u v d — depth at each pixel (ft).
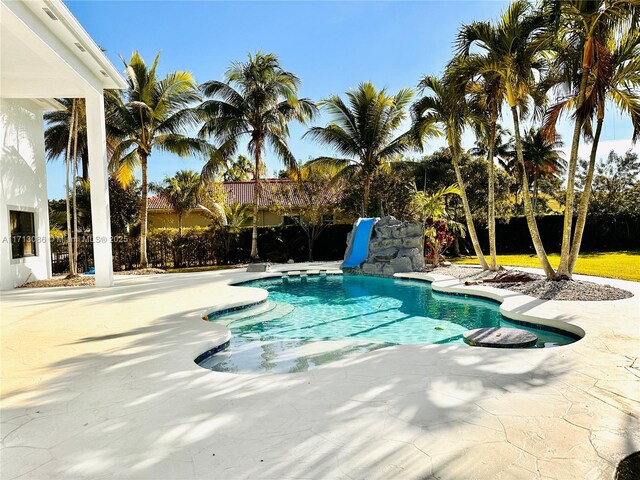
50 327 20.75
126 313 24.18
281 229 67.05
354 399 10.98
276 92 55.42
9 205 40.09
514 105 30.76
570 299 24.68
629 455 8.11
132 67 51.19
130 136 53.78
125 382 12.64
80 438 9.16
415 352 15.24
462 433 9.05
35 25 26.81
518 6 28.25
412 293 34.96
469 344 18.13
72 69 32.40
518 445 8.52
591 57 26.23
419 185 71.00
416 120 40.01
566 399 10.77
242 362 17.33
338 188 67.82
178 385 12.30
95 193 38.27
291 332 22.81
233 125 55.16
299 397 11.20
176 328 19.99
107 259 38.58
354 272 47.52
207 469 7.84
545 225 69.41
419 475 7.55
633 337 16.52
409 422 9.61
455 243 65.62
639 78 27.91
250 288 34.76
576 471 7.61
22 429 9.64
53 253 54.54
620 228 67.82
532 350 15.20
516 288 29.40
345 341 20.70
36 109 45.42
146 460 8.19
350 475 7.58
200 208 74.54
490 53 29.78
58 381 12.85
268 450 8.48
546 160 92.53
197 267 61.72
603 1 24.73
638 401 10.61
